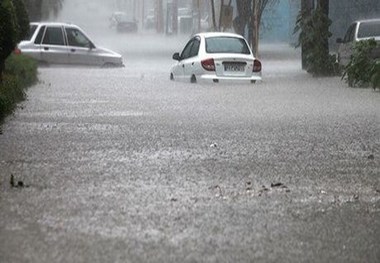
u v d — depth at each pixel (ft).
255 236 36.47
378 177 51.11
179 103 98.17
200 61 131.85
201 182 48.44
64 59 168.66
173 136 68.39
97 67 172.65
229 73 131.34
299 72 164.76
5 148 60.64
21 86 109.09
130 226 37.76
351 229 38.06
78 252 33.63
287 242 35.63
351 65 126.82
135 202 42.68
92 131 70.90
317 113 86.99
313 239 36.24
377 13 231.50
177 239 35.73
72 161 55.36
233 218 39.60
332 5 258.57
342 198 44.80
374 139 67.62
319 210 41.78
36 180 48.44
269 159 57.36
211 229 37.47
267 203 43.09
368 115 84.94
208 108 92.17
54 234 36.27
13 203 42.27
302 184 48.52
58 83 129.29
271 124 77.15
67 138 66.33
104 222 38.45
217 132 71.20
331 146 63.82
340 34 253.44
